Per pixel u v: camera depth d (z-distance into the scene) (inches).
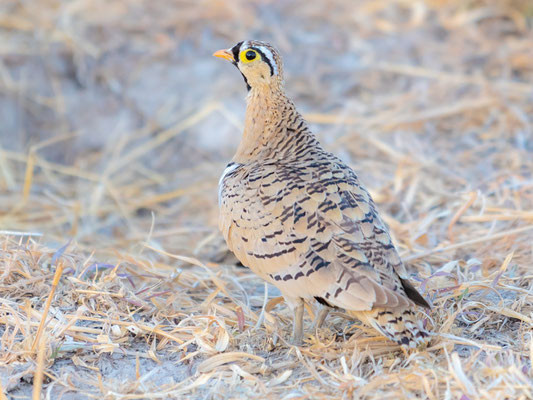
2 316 386.0
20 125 776.9
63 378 349.7
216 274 449.1
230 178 392.5
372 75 764.0
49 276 423.5
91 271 446.9
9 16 842.8
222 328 376.8
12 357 357.1
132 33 832.9
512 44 775.7
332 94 751.7
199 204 661.3
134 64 807.1
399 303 326.0
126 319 397.4
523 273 445.1
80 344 370.0
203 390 343.0
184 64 806.5
